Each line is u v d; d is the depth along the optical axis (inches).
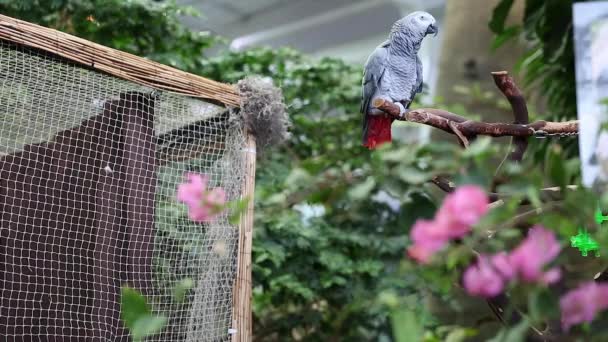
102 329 64.4
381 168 39.2
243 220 71.3
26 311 63.4
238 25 196.4
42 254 65.0
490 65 153.3
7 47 61.9
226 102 73.5
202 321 69.8
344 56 218.5
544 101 136.9
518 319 38.2
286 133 77.1
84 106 67.9
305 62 143.9
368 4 193.8
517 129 56.3
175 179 74.0
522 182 34.4
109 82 68.5
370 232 127.0
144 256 68.1
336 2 192.5
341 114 148.9
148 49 121.6
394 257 123.7
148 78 68.7
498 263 31.6
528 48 150.2
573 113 104.0
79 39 64.8
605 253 33.1
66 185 66.7
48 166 66.4
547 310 30.3
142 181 69.0
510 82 57.3
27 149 66.0
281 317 128.3
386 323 117.5
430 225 30.9
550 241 31.2
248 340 69.6
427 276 34.1
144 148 69.7
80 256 66.1
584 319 30.0
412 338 26.9
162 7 118.6
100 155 68.1
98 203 67.2
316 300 128.1
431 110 59.7
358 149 137.6
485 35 154.9
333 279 121.8
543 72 110.5
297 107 139.3
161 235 71.6
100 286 65.5
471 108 151.3
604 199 31.9
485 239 36.0
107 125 68.5
